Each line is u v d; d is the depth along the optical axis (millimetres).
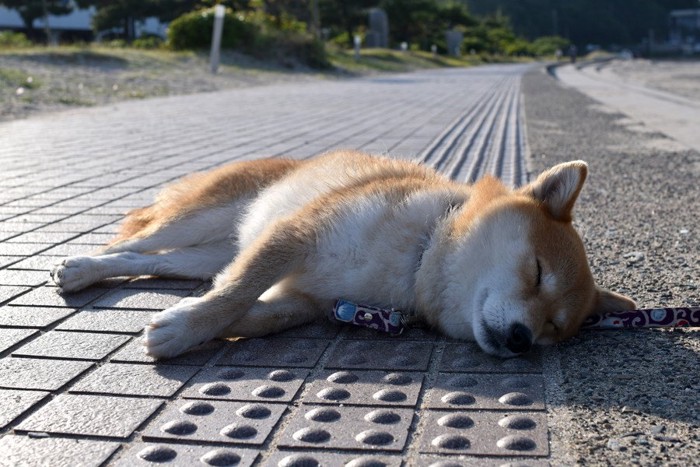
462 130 3645
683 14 48438
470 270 1171
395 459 857
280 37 10180
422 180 1344
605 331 1208
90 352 1090
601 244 1589
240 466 844
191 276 1392
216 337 1153
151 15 16812
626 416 935
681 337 1163
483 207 1202
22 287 1312
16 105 4246
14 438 887
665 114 4703
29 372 1028
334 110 4758
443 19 25531
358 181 1346
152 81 6461
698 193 2133
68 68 6473
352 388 1006
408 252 1206
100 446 874
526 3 45531
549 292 1139
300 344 1146
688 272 1418
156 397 977
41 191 2025
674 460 852
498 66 18062
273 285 1208
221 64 8695
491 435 901
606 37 46000
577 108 5176
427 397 987
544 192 1243
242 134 3379
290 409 956
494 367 1082
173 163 2520
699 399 969
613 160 2750
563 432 905
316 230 1204
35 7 15953
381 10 19188
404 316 1208
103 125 3660
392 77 10188
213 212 1406
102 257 1339
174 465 846
